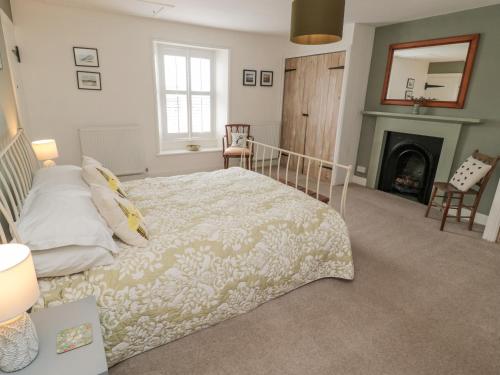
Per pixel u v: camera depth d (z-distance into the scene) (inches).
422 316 76.2
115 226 63.1
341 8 61.2
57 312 47.9
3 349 36.7
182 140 203.5
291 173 213.8
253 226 75.6
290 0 126.8
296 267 81.0
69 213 57.3
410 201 161.6
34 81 144.4
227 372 59.6
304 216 83.6
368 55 172.9
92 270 56.7
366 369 60.9
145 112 175.5
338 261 88.1
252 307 75.9
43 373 38.0
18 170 78.9
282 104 222.5
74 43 148.7
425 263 101.3
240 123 211.5
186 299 64.1
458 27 135.9
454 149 140.4
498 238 116.9
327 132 191.0
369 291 85.6
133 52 163.6
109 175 86.1
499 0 118.6
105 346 56.1
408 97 158.7
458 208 131.1
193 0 128.8
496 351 66.1
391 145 171.0
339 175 187.3
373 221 135.1
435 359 63.6
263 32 192.9
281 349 65.2
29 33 138.6
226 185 107.0
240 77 202.1
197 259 65.0
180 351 63.9
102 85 160.1
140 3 135.4
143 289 58.3
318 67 189.6
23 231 52.5
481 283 91.0
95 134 161.5
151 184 107.0
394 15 144.2
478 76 131.2
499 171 126.9
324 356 63.7
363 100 181.3
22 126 124.3
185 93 198.1
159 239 66.7
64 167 89.7
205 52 198.2
